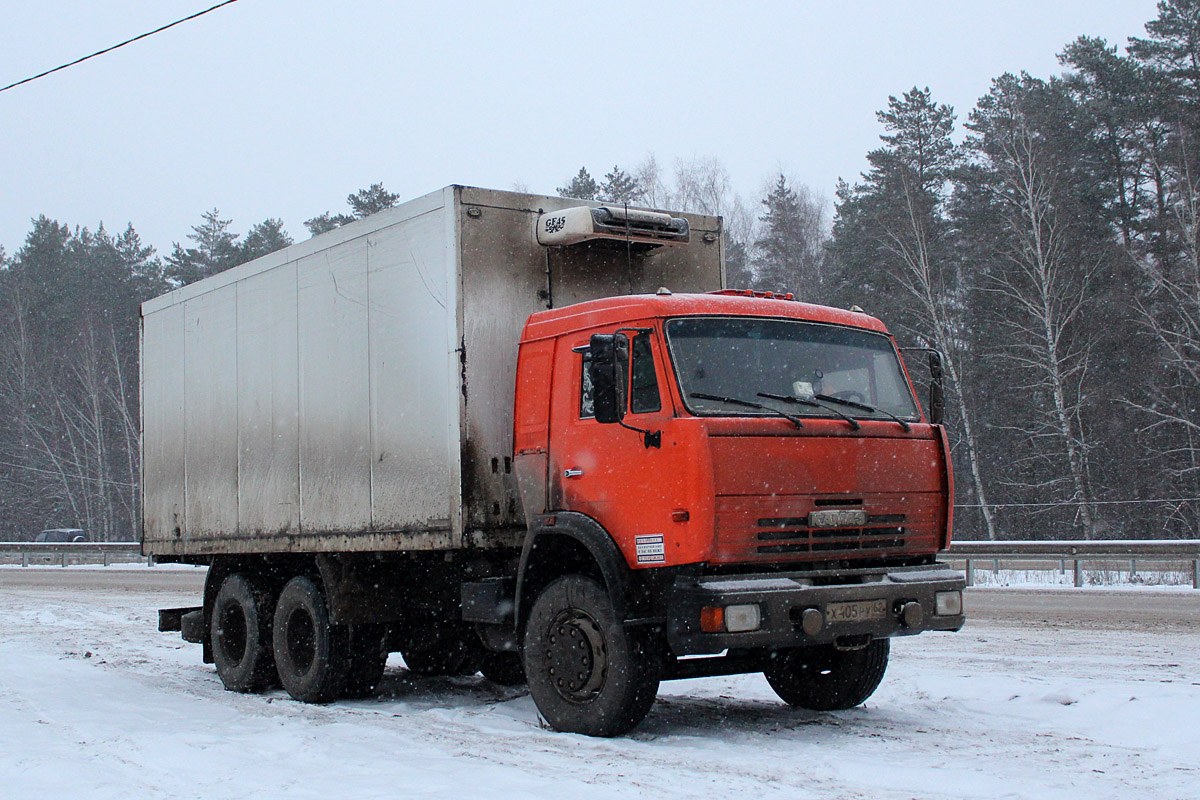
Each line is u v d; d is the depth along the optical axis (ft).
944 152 134.82
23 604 69.26
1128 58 130.52
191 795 19.69
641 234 29.37
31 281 198.90
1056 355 107.04
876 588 23.61
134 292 198.70
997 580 69.77
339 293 31.96
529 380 27.30
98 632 53.26
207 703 32.32
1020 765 20.80
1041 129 119.85
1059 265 111.75
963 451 121.70
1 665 40.09
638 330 24.32
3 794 19.94
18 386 191.72
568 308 26.63
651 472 23.52
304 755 23.31
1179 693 26.94
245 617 35.50
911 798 18.51
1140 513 106.01
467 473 27.25
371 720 28.25
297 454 33.45
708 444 22.68
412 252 29.14
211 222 196.65
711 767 21.08
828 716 26.91
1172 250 116.06
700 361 24.02
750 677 34.88
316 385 32.76
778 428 23.52
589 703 24.67
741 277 156.46
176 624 40.68
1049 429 112.16
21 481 192.75
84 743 24.89
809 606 22.80
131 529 185.88
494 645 28.37
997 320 118.32
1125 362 113.70
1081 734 23.58
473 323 27.73
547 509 26.32
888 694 29.53
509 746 23.84
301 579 33.12
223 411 37.37
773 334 25.11
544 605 25.81
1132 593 58.18
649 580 23.82
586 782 19.98
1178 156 111.24
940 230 125.39
